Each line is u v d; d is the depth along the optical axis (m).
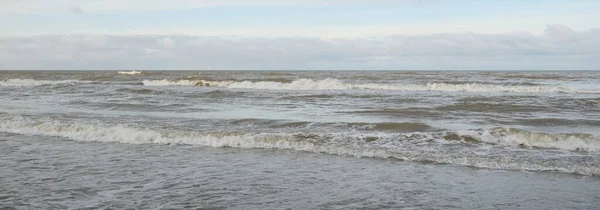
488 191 6.78
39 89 31.33
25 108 18.69
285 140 10.64
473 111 17.30
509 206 6.05
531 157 8.95
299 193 6.68
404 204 6.14
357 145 10.22
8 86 34.91
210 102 21.61
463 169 8.22
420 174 7.86
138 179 7.47
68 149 10.23
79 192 6.67
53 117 15.26
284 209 5.91
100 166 8.45
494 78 47.00
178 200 6.29
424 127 12.64
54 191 6.71
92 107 19.23
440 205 6.09
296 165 8.59
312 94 25.83
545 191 6.77
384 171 8.09
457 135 10.90
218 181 7.38
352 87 32.66
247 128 12.88
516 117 15.50
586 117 15.54
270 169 8.25
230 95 25.67
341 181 7.39
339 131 12.21
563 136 10.26
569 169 8.07
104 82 42.16
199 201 6.25
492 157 8.95
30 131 12.80
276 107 19.22
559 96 24.33
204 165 8.57
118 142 11.21
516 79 45.06
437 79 44.53
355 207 6.00
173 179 7.50
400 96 24.41
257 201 6.27
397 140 10.65
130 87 33.25
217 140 10.96
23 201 6.20
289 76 56.94
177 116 15.86
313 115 16.19
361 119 15.01
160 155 9.55
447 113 16.55
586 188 6.93
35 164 8.59
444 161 8.79
